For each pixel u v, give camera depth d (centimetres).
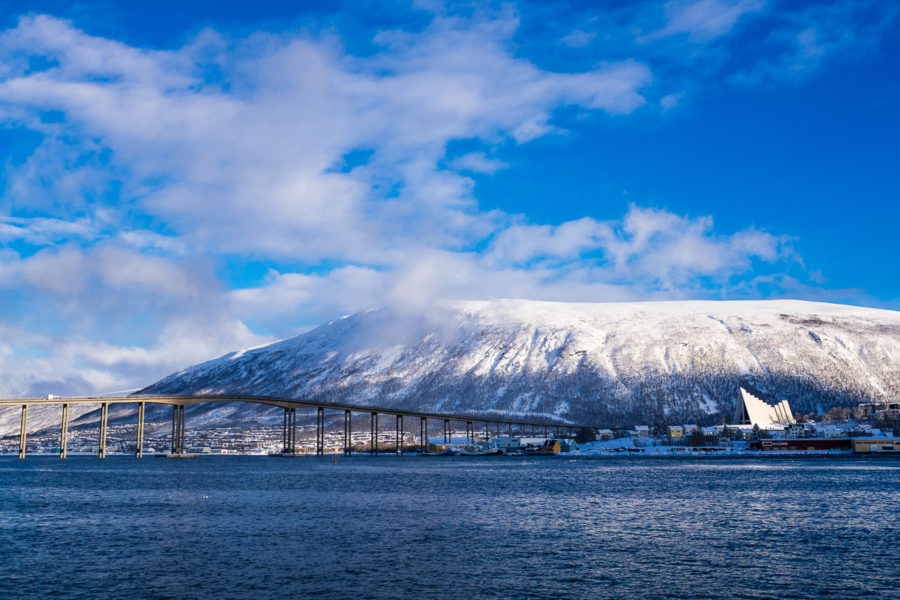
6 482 14962
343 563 5656
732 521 8081
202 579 5125
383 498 10912
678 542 6638
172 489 12794
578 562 5691
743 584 4966
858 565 5553
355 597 4644
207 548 6319
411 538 6869
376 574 5272
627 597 4641
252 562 5700
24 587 4916
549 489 12719
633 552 6122
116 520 8194
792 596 4659
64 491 12356
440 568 5469
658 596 4662
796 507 9419
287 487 13275
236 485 13825
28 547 6400
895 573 5281
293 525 7762
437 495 11444
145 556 5956
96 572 5350
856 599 4591
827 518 8275
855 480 14400
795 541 6669
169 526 7694
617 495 11388
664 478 15750
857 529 7400
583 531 7344
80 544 6550
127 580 5100
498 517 8475
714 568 5459
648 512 8975
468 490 12494
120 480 15588
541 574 5269
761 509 9225
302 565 5584
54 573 5319
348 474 18138
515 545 6475
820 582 5016
